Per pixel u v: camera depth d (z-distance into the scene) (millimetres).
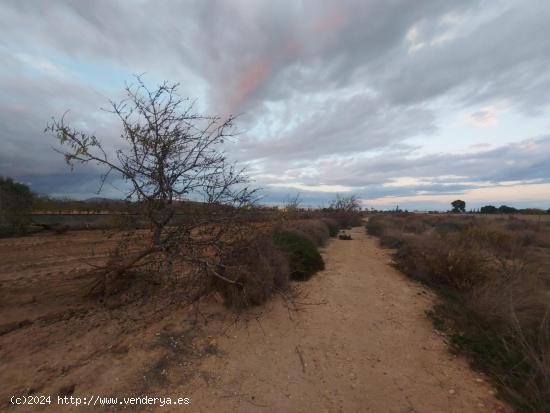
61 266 9086
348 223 32000
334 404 3350
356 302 6641
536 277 6953
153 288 6344
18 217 16531
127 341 4344
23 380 3471
